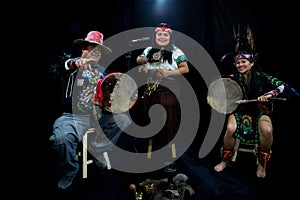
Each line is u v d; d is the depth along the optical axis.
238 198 2.08
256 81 2.47
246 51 2.45
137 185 2.23
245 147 2.80
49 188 2.16
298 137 3.09
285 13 3.11
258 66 2.53
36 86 3.27
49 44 3.24
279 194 2.14
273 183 2.32
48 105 3.44
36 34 3.11
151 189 1.97
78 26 3.46
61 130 2.06
